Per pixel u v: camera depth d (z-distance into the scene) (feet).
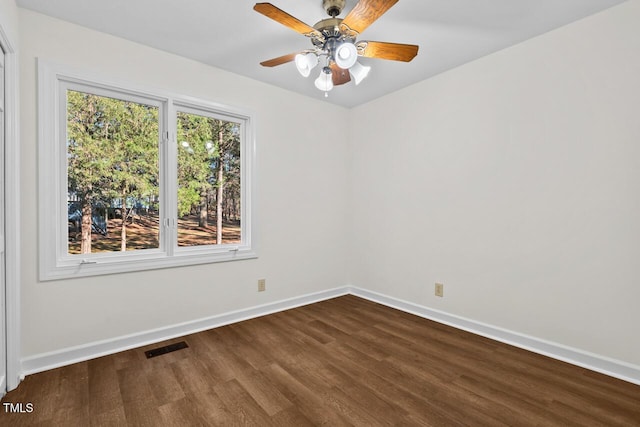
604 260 6.57
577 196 6.91
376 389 6.03
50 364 6.69
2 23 5.20
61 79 6.91
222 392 5.90
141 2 6.26
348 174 12.69
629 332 6.29
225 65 8.98
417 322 9.57
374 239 11.73
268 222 10.32
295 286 11.09
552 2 6.24
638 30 6.12
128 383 6.17
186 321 8.64
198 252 8.94
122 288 7.64
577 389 6.01
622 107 6.31
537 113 7.49
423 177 10.03
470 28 7.13
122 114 7.86
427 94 9.86
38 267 6.56
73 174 7.24
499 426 5.01
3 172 5.70
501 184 8.16
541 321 7.50
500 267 8.22
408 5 6.30
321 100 11.71
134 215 8.05
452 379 6.38
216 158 9.48
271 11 5.19
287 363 7.02
